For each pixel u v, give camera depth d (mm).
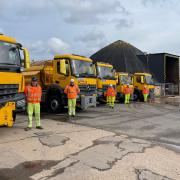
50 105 15984
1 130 9961
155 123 13242
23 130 10023
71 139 8898
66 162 6859
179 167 6840
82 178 5957
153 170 6539
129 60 41438
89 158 7176
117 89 24734
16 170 6316
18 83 9602
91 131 10367
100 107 19828
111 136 9672
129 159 7195
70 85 14250
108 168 6535
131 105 22438
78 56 15797
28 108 10211
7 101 9008
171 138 10070
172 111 18656
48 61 16125
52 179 5883
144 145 8664
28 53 10156
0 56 9055
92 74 16266
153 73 39594
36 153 7422
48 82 15953
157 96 36656
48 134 9422
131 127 11906
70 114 14328
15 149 7637
